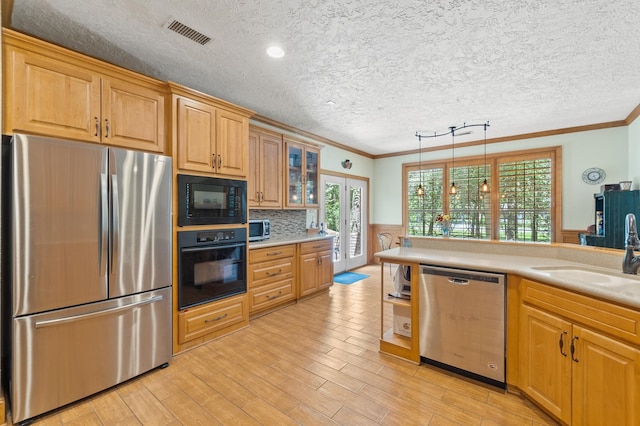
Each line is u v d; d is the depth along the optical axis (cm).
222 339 284
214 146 280
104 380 202
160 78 292
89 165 195
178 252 253
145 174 223
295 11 193
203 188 272
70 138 194
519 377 198
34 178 174
